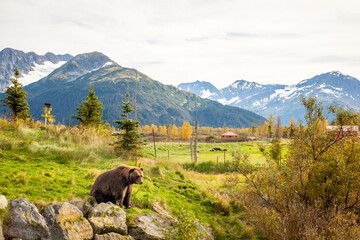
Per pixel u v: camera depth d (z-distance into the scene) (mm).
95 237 7258
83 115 27156
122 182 8688
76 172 12234
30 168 11258
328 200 11797
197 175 23297
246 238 11758
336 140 12742
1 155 12219
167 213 10594
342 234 9641
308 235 9688
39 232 6219
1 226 5730
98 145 17906
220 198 15453
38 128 19172
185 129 139000
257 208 12367
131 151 18516
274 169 13188
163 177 16688
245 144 82250
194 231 8938
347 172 11555
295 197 11953
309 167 12219
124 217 8359
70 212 7137
